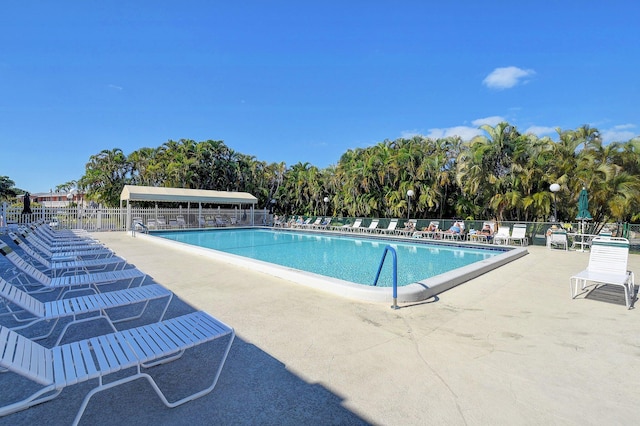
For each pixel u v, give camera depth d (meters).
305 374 3.09
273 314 4.80
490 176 17.39
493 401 2.68
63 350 2.57
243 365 3.26
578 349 3.68
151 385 2.61
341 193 27.70
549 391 2.83
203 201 24.80
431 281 6.21
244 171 34.91
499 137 17.59
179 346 2.69
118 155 36.22
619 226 15.27
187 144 33.34
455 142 23.38
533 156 17.03
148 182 34.84
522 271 8.44
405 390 2.83
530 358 3.46
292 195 33.34
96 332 4.04
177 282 6.72
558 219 17.58
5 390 2.76
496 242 15.72
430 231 17.92
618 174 15.15
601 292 6.23
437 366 3.27
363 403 2.64
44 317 3.41
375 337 3.98
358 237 19.78
